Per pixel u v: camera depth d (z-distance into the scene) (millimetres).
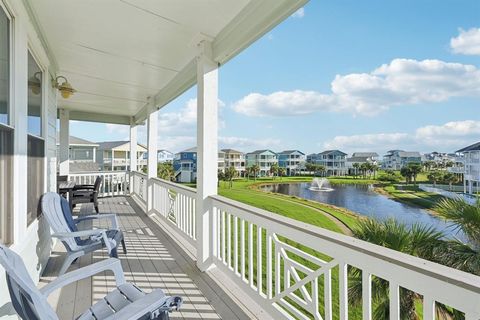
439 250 1548
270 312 2117
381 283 1818
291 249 1899
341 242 1469
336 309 2367
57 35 3039
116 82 4852
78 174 7926
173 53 3535
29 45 2520
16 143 1955
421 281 1105
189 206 4043
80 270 1677
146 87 5215
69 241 2711
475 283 950
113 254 2885
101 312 1595
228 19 2668
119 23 2773
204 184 3113
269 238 2139
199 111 3178
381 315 1812
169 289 2646
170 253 3604
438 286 1046
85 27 2857
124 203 7445
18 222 1961
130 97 6082
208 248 3107
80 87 5203
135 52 3512
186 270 3078
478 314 929
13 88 1946
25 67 2094
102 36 3066
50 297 2443
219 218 3037
